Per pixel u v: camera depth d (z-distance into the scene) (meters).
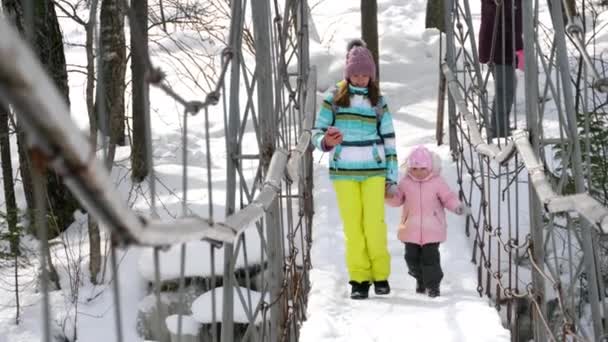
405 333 8.51
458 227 11.52
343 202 9.48
